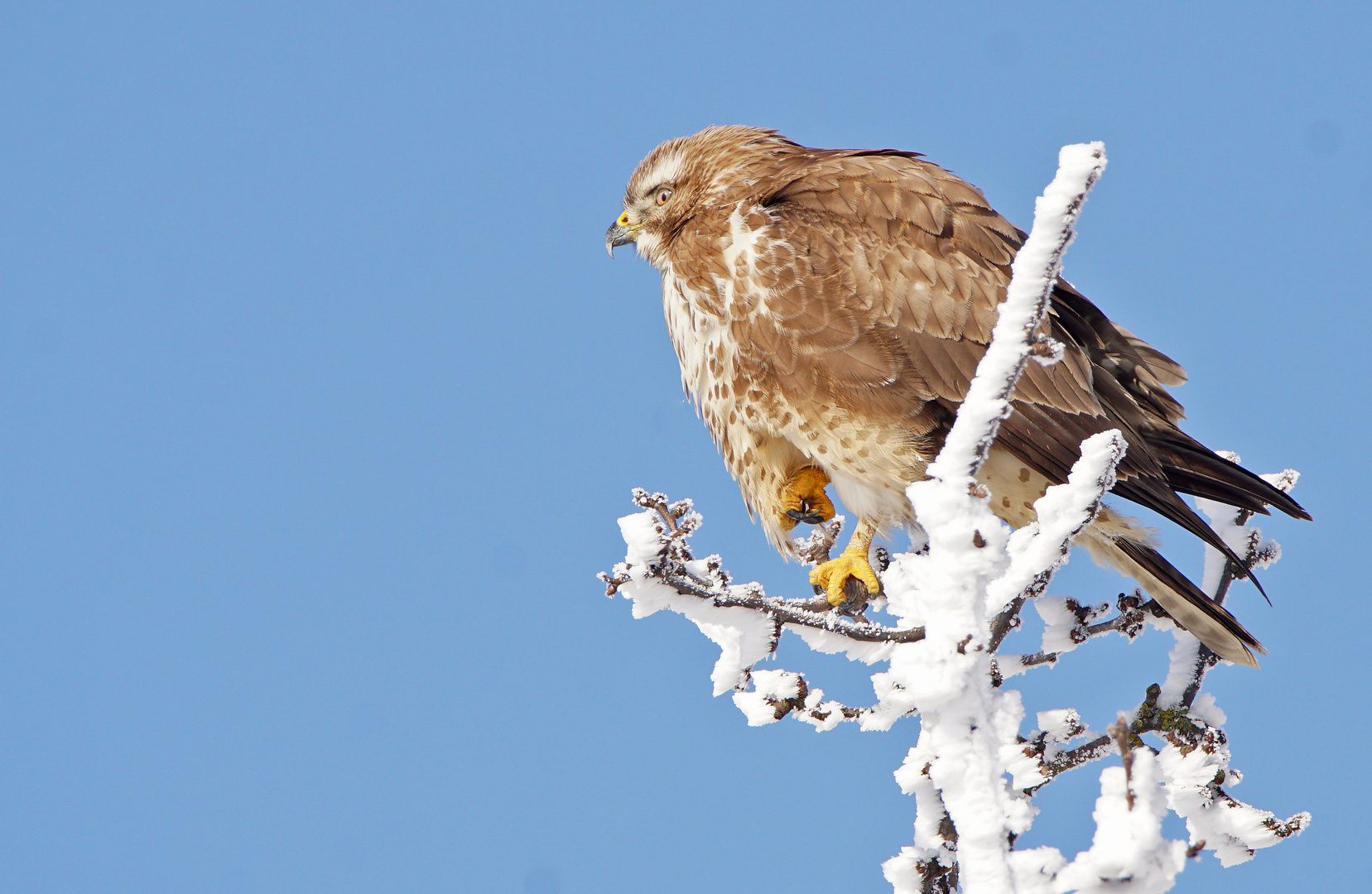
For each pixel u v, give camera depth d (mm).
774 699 7684
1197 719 8312
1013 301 5516
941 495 5805
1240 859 8086
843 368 10523
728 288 10906
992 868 5879
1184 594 8719
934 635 5930
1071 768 8164
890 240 10711
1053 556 6258
